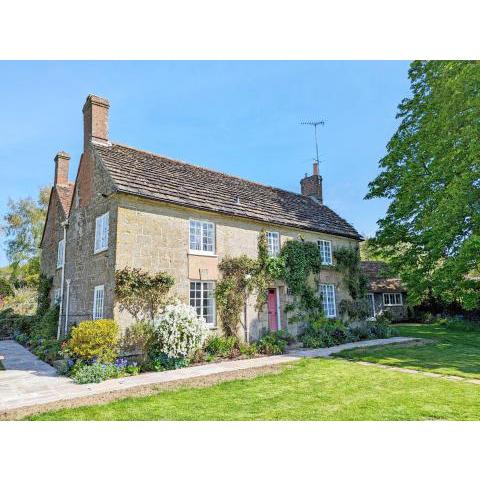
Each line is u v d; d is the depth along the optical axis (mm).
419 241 20141
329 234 20656
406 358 12648
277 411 6766
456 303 29438
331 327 17469
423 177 19719
